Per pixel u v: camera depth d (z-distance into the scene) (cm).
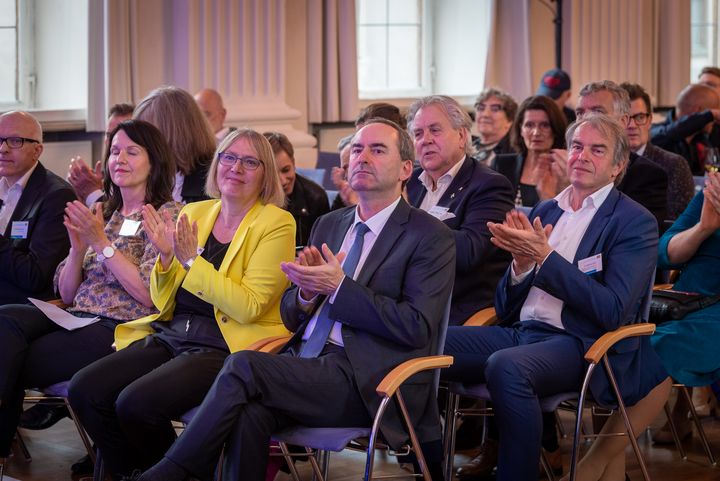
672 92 1023
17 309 391
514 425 336
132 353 359
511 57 918
